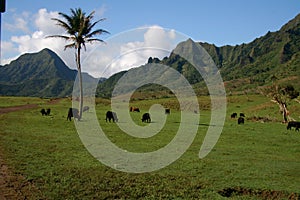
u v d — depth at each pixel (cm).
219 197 1229
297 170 1688
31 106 6575
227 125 4103
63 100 8488
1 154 1712
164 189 1292
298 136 3059
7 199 1070
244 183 1408
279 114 6612
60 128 3025
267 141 2698
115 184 1318
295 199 1273
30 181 1281
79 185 1274
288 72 17150
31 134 2527
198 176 1496
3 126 3022
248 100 9375
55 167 1503
